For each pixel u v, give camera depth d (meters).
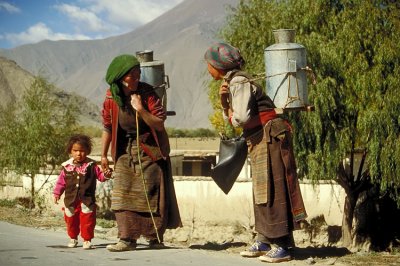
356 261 7.29
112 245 7.05
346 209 20.47
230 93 6.68
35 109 22.42
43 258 6.26
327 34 19.25
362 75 18.45
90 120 169.62
